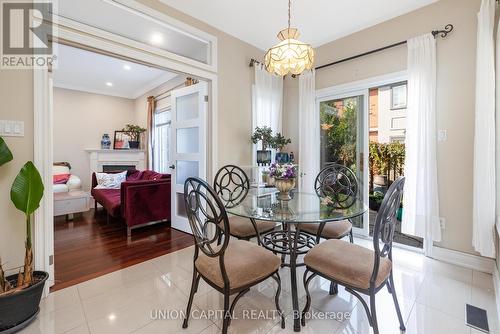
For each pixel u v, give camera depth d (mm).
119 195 4336
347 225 2369
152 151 5801
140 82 5609
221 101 3305
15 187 1619
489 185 2172
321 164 3799
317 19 2986
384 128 4531
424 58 2639
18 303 1563
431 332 1579
